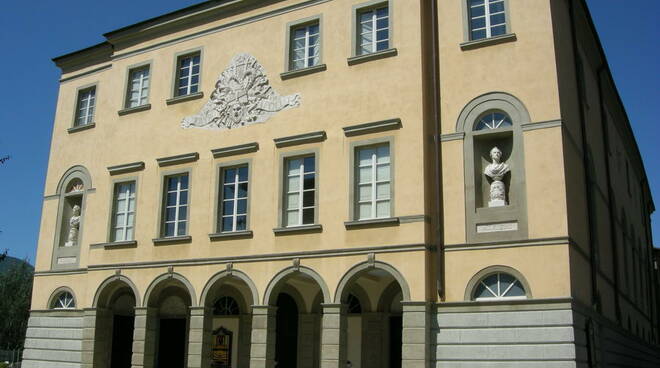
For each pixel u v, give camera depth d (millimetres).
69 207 27953
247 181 22188
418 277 17906
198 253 22406
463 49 19125
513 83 18219
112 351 25344
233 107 23000
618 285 25516
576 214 18141
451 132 18750
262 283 20750
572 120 19297
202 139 23438
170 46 25375
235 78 23266
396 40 20000
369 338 22938
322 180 20328
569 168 17922
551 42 18016
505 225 17500
